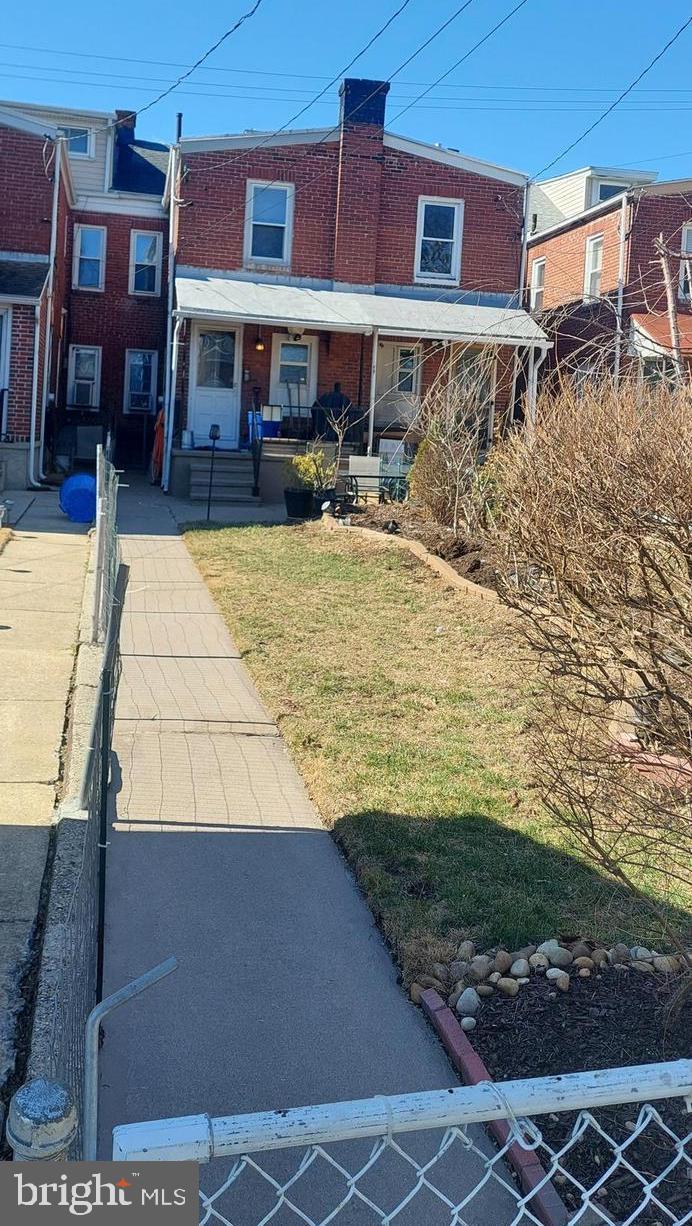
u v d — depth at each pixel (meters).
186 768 6.28
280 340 20.97
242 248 20.70
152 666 8.26
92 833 3.62
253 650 8.70
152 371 26.78
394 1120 1.90
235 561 12.20
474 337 16.81
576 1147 3.14
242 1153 1.88
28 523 14.38
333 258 21.03
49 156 19.78
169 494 19.27
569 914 4.58
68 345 26.28
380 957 4.36
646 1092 2.03
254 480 18.42
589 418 5.50
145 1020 3.85
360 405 21.08
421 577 11.11
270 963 4.27
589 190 27.41
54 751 6.24
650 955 4.19
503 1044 3.69
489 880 4.88
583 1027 3.75
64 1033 2.51
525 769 6.23
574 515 4.54
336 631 9.24
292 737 6.80
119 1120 3.31
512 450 6.71
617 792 3.89
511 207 21.72
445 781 6.07
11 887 4.57
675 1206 2.91
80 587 10.59
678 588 4.03
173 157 21.25
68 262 25.92
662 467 4.21
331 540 13.31
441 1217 2.98
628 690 4.10
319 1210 3.00
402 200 21.27
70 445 23.98
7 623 9.01
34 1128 1.75
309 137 20.75
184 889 4.83
